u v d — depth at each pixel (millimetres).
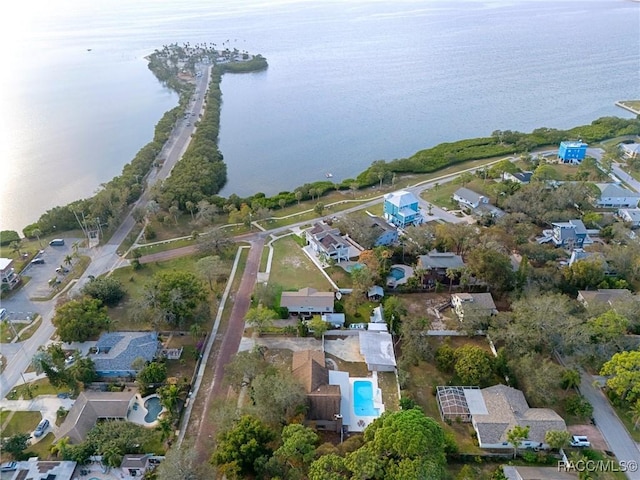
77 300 109562
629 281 118188
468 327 100750
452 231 130750
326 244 131250
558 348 92938
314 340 103625
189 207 154375
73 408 84562
